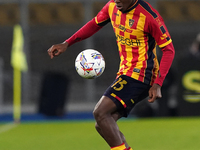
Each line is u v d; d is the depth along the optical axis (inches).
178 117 1328.7
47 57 1855.3
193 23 1829.5
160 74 561.0
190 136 969.5
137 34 569.9
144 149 824.3
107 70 1809.8
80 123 1293.1
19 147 880.9
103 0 1610.5
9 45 1910.7
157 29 560.4
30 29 1839.3
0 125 1295.5
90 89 1673.2
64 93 1450.5
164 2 1825.8
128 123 1253.7
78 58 602.9
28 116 1472.7
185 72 1309.1
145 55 581.6
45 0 1596.9
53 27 1845.5
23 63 1353.3
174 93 1497.3
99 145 880.3
